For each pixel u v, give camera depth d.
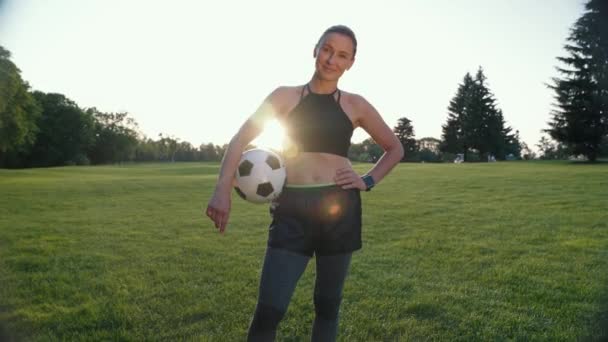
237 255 5.57
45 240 6.68
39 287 4.23
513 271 4.68
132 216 9.30
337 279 2.24
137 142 83.31
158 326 3.29
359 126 2.42
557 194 11.86
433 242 6.23
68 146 63.44
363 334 3.09
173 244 6.30
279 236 2.11
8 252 5.82
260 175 2.18
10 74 40.41
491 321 3.32
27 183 19.17
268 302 2.05
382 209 9.80
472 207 9.85
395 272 4.69
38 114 49.50
